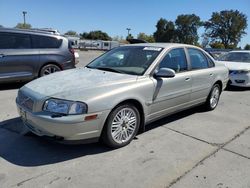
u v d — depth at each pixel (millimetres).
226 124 5566
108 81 4066
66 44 8930
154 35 106375
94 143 4273
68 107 3592
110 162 3766
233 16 87375
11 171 3447
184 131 5031
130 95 4090
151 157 3961
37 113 3713
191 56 5551
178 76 5004
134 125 4332
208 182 3408
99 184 3266
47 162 3693
